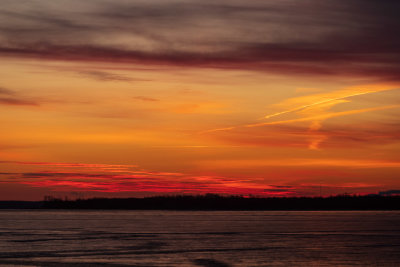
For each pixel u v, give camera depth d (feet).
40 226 277.85
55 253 136.67
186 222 350.64
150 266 113.19
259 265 115.14
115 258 126.00
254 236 198.90
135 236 197.06
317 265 115.34
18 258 126.31
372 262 120.16
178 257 128.06
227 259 124.77
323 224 313.53
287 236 199.72
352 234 212.02
